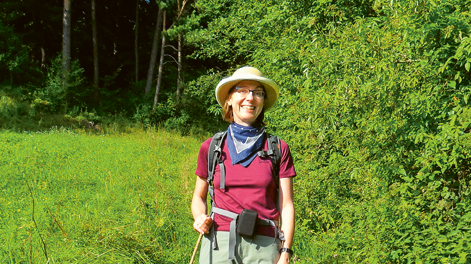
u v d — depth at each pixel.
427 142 3.40
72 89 20.16
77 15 27.62
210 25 10.64
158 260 3.66
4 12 24.19
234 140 2.04
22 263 3.39
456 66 3.53
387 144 3.94
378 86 3.71
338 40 4.52
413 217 3.47
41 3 24.45
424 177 3.47
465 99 3.19
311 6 6.41
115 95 24.47
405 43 3.44
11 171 7.22
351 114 4.27
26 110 17.73
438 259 3.03
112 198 5.56
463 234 3.12
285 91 6.09
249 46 8.93
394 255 3.22
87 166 8.19
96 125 18.81
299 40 5.88
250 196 1.93
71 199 5.53
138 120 19.81
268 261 1.87
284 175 2.02
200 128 18.98
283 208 2.01
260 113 2.23
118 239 3.71
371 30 3.79
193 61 26.58
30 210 4.39
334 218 4.61
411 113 3.65
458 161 3.49
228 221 1.93
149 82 23.94
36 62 24.67
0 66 20.19
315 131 4.57
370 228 3.57
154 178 6.96
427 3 3.32
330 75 4.51
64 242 3.67
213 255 1.92
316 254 4.07
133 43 29.16
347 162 4.32
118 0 28.45
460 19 3.29
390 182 3.97
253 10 8.16
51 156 8.95
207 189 2.15
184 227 4.50
